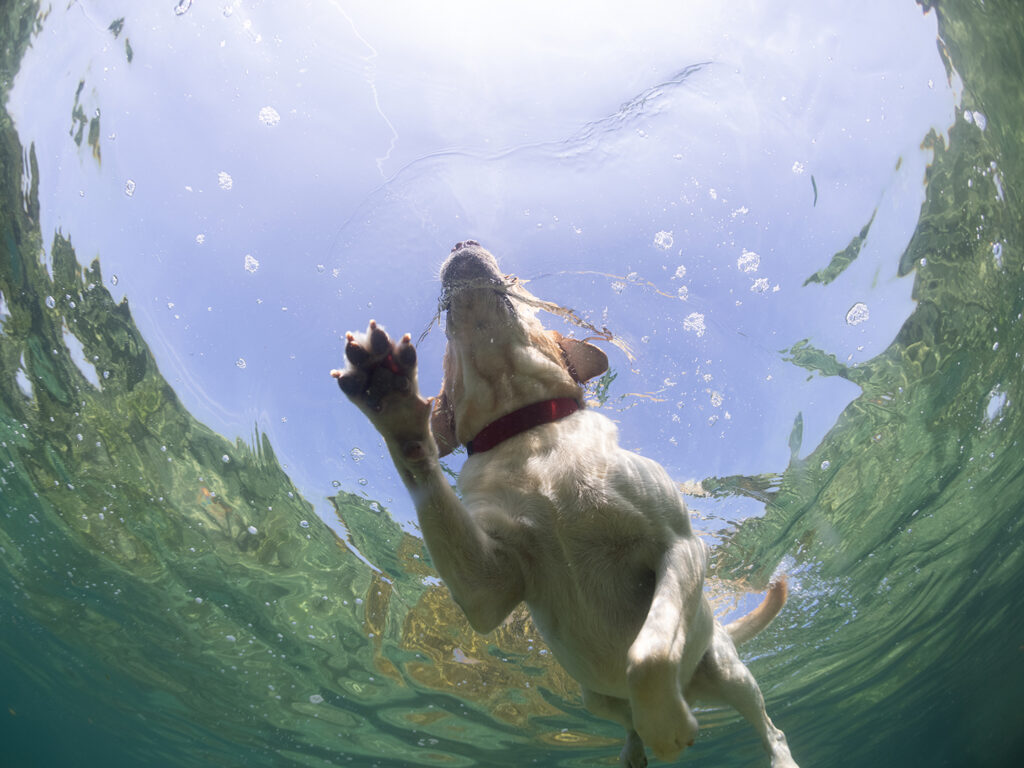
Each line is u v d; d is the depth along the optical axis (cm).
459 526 67
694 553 74
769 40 138
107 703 307
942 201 150
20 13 132
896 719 365
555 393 85
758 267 139
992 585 271
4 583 236
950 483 197
